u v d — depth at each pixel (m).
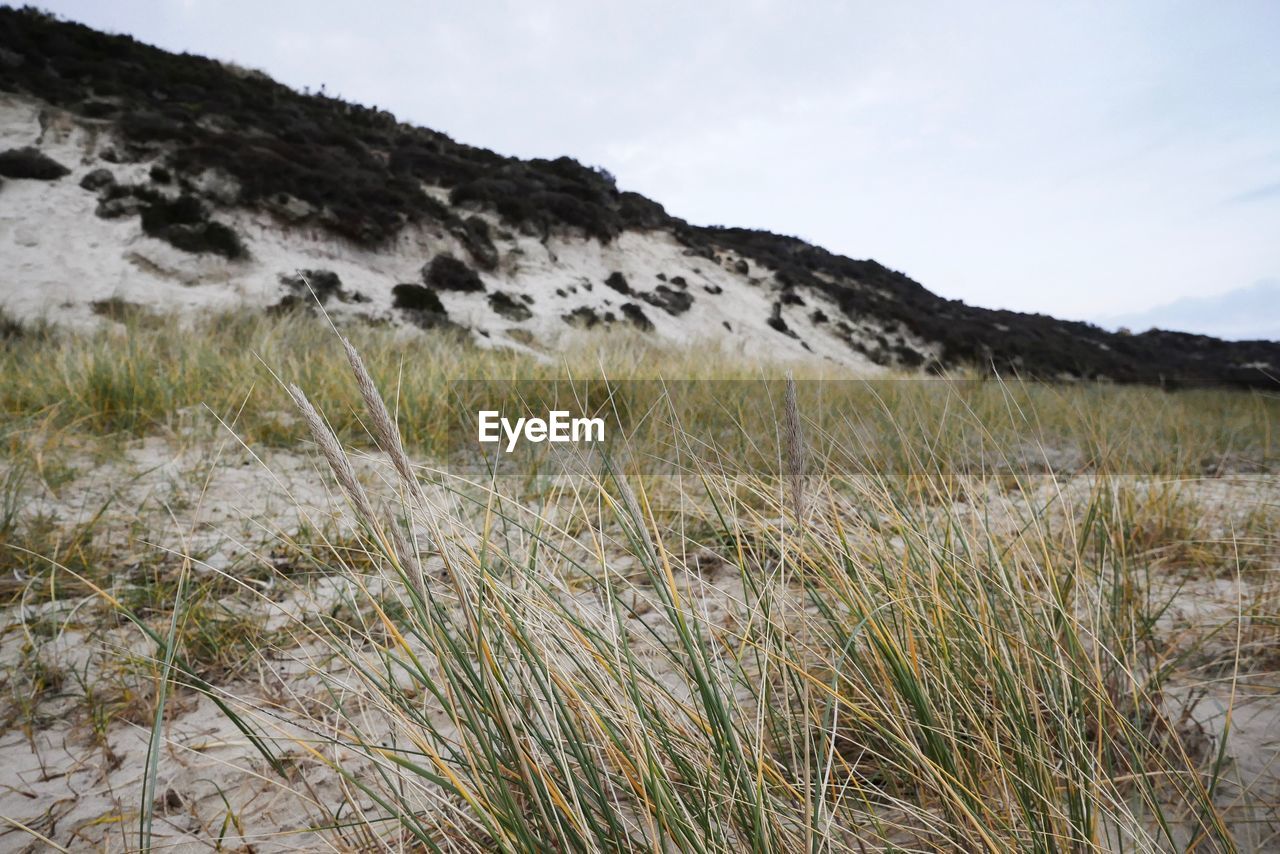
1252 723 1.47
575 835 0.99
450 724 1.56
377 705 1.16
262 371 5.16
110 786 1.41
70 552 2.30
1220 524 2.85
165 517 2.84
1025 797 1.15
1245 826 1.19
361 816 1.12
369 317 11.94
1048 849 1.08
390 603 2.13
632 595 2.16
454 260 14.90
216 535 2.69
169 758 1.50
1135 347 30.94
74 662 1.83
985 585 1.57
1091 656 1.50
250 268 11.90
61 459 3.34
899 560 1.67
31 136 12.53
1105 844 1.16
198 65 18.98
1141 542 2.54
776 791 1.20
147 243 11.24
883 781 1.37
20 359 6.07
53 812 1.34
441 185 19.30
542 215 18.94
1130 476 2.95
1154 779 1.30
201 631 1.90
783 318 22.69
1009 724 1.28
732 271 24.48
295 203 13.52
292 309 10.85
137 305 9.98
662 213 26.59
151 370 4.98
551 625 1.20
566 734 1.07
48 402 4.32
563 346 11.32
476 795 1.02
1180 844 1.17
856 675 1.45
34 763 1.49
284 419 4.43
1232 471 3.98
